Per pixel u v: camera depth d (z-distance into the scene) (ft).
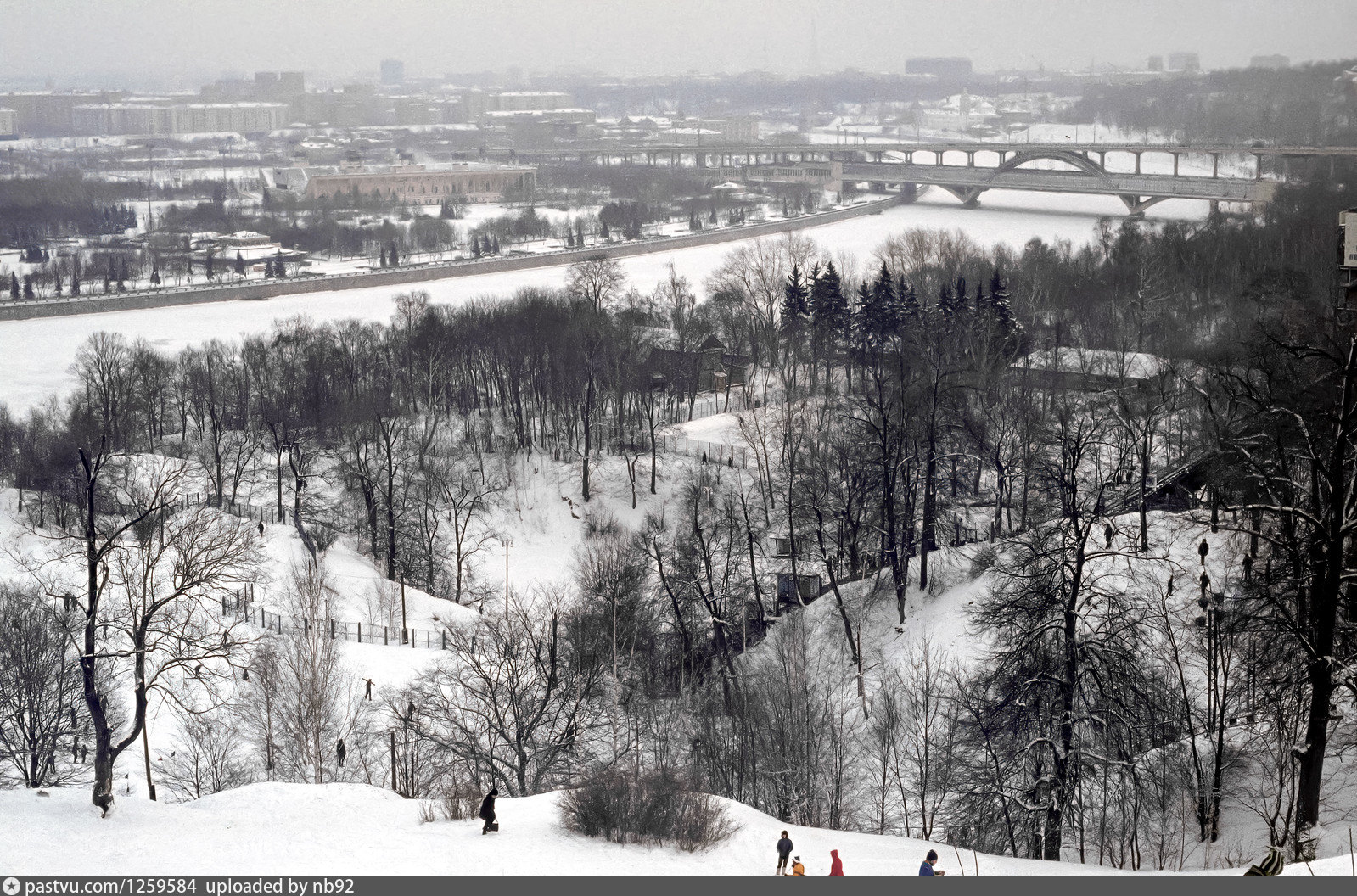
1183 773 275.18
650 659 393.91
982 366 538.88
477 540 547.90
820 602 433.89
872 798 307.78
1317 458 258.37
